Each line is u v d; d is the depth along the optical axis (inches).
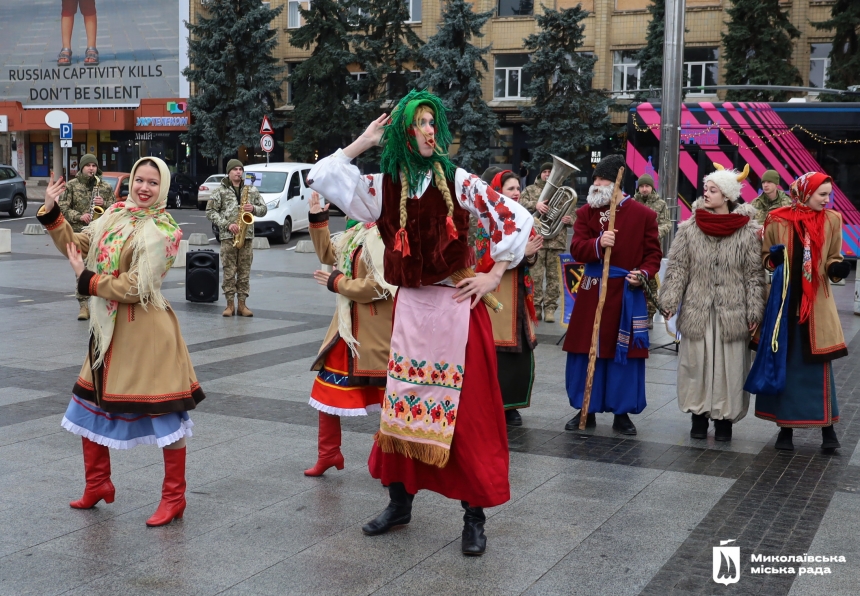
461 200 159.8
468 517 170.2
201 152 1507.1
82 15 1727.4
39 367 325.4
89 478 184.1
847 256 729.0
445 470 167.2
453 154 1288.1
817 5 1277.1
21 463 215.6
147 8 1684.3
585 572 160.4
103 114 1668.3
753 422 275.6
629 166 760.3
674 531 180.9
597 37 1390.3
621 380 253.0
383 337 201.5
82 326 414.6
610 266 252.5
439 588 152.9
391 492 177.8
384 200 163.2
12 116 1742.1
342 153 161.3
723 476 218.1
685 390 250.5
